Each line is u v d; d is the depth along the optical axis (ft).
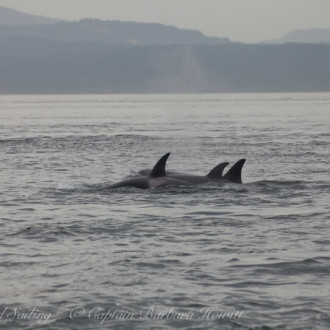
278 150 489.67
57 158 438.81
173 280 150.41
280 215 223.51
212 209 235.40
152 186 277.03
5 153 475.72
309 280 150.30
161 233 196.34
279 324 126.52
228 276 153.07
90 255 170.30
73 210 234.58
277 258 166.91
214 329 124.98
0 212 232.32
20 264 161.89
